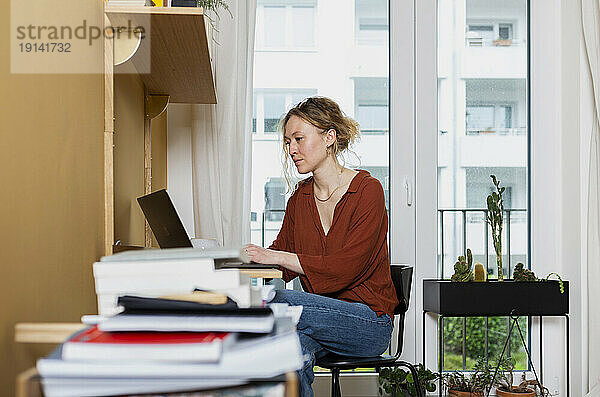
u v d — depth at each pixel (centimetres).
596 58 343
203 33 164
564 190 362
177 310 72
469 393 330
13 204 81
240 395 61
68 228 112
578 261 354
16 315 82
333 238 267
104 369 59
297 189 291
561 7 363
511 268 369
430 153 363
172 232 156
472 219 367
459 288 327
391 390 332
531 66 370
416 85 364
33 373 60
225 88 324
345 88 362
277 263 243
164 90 254
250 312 72
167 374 59
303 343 233
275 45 361
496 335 364
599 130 341
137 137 229
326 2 362
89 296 133
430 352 358
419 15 364
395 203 361
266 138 359
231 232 324
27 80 88
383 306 258
